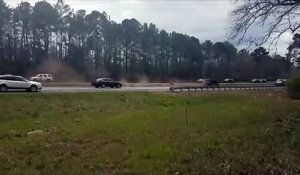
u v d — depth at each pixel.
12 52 100.31
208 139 16.50
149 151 14.74
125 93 44.81
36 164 13.44
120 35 114.88
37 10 99.56
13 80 41.41
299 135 15.73
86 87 59.25
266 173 11.01
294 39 23.30
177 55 130.88
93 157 14.41
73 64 105.06
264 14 21.34
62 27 104.38
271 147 14.12
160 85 73.75
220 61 131.38
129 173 11.98
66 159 14.16
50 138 18.80
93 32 109.81
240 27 22.12
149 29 124.06
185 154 13.84
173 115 26.61
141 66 119.94
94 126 22.50
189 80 112.50
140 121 23.94
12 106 31.66
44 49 102.88
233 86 65.56
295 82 46.72
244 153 13.41
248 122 20.73
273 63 103.44
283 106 28.95
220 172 11.28
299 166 11.55
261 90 61.09
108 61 112.75
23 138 19.33
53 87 55.81
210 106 33.66
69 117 28.66
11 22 99.81
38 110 31.69
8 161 13.93
